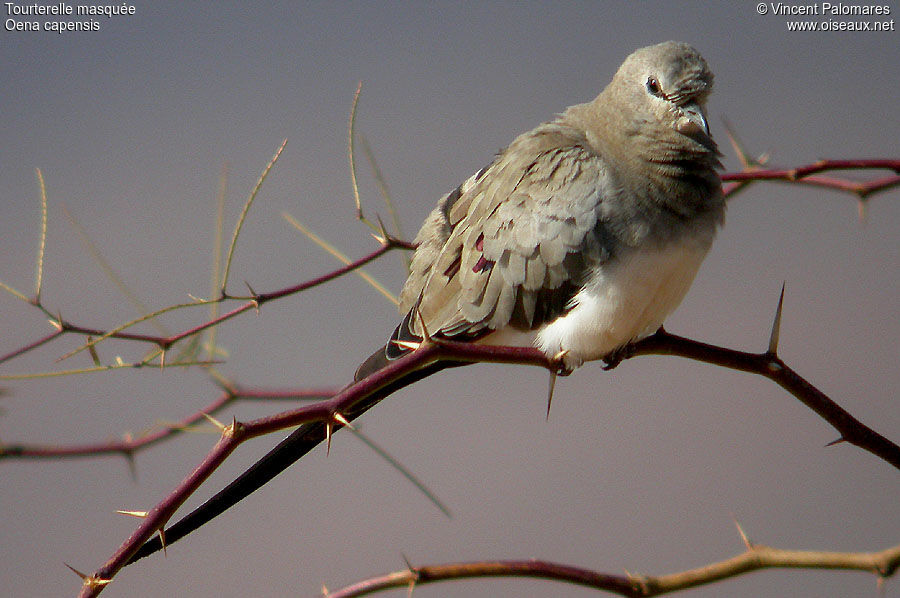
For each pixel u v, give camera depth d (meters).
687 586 6.61
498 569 6.46
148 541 5.80
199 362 7.60
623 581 6.57
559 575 6.52
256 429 5.39
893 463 6.77
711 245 8.46
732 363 6.98
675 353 7.46
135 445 8.51
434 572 6.37
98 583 5.09
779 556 6.62
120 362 7.32
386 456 7.00
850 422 6.77
